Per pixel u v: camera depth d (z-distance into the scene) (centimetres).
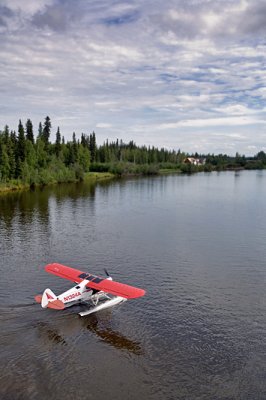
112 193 7856
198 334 1950
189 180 11925
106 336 1891
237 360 1723
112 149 18338
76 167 11106
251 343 1877
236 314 2198
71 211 5519
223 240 3900
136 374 1595
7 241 3725
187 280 2744
